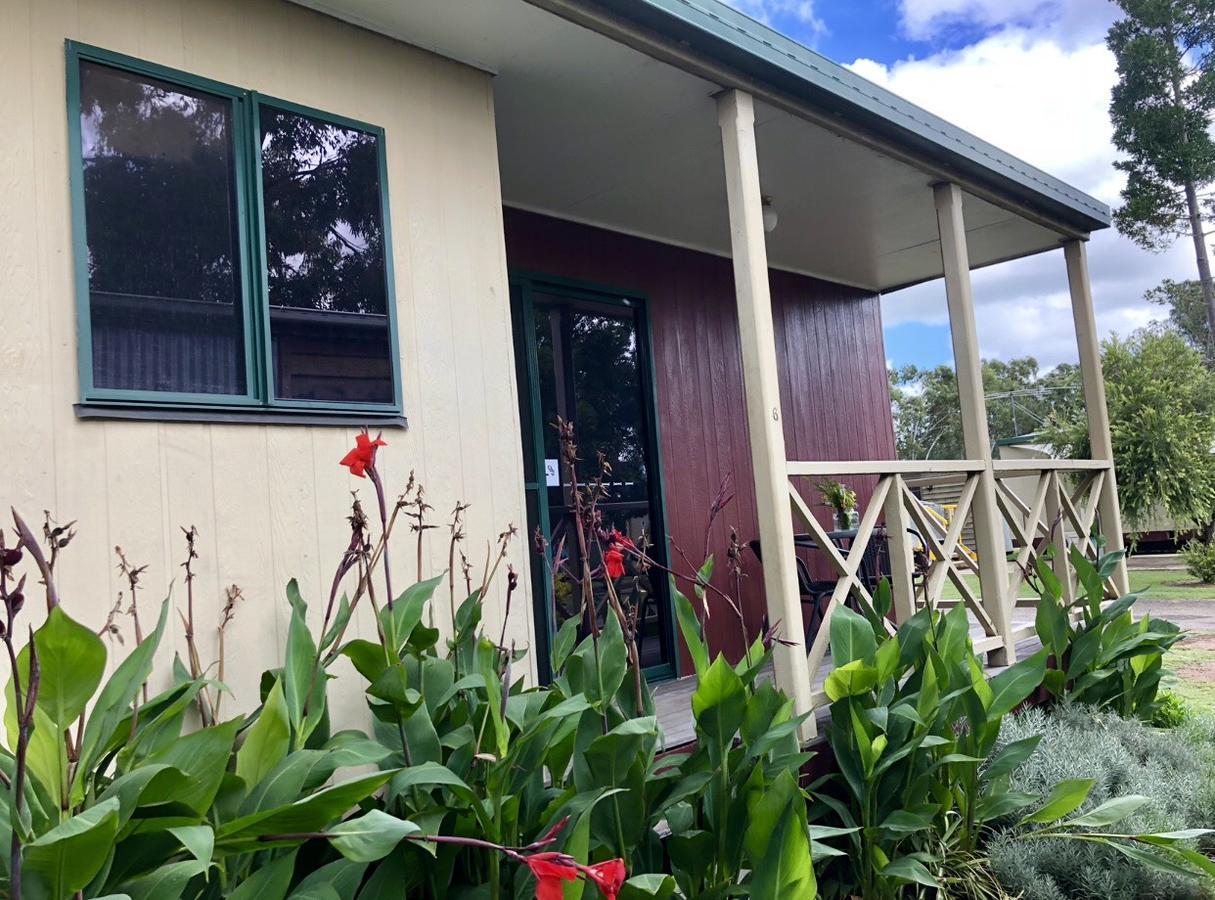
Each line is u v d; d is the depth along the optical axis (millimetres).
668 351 5453
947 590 8336
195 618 2434
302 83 2820
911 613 4117
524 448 4570
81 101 2377
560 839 2195
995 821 3623
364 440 2328
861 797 3051
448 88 3207
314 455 2723
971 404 4594
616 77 3410
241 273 2625
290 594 2521
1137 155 15695
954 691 3270
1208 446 14867
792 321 6406
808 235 5598
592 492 2633
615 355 5191
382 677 2174
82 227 2334
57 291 2285
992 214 5246
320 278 2789
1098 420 5812
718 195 4766
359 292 2875
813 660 3598
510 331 3270
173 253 2504
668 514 5254
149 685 2328
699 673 2793
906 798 3162
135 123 2475
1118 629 4793
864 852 3074
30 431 2215
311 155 2820
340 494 2766
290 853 1801
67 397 2279
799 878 2102
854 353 6914
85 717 2221
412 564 2898
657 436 5262
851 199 4922
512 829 2275
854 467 3865
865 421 6914
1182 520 14953
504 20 2984
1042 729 4125
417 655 2531
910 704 3264
